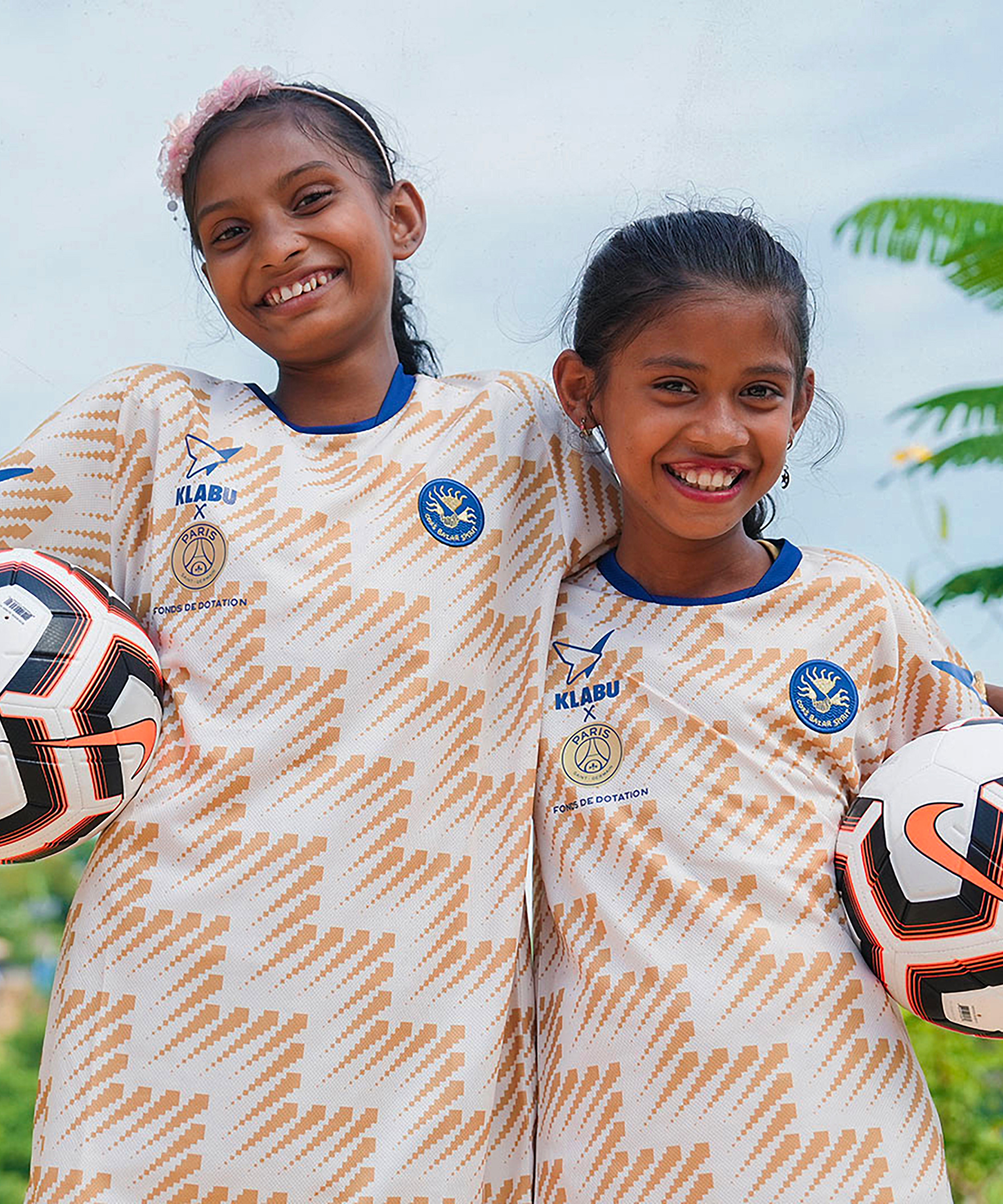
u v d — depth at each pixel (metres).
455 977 2.11
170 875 2.09
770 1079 1.98
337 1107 2.02
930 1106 2.06
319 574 2.19
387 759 2.13
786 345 2.20
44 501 2.28
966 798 1.96
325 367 2.39
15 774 1.98
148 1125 2.01
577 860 2.16
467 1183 2.05
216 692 2.16
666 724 2.18
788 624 2.23
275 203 2.32
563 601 2.35
